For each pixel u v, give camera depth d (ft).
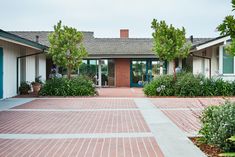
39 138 23.97
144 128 27.81
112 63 95.91
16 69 60.75
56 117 34.14
